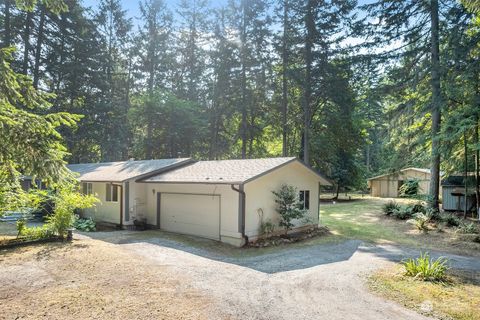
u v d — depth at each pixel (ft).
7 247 29.84
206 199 40.98
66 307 16.81
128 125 99.66
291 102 84.43
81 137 88.33
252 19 85.51
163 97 93.86
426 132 54.19
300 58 78.07
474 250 34.53
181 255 30.32
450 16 48.93
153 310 16.83
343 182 94.02
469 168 55.88
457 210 62.28
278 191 42.16
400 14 54.34
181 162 53.01
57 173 26.43
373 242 39.09
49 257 26.27
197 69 106.73
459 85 46.03
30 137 24.91
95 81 89.76
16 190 32.60
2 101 24.30
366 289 21.54
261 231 39.14
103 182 50.14
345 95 71.10
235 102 89.20
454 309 18.31
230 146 98.94
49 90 84.99
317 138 79.56
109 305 17.24
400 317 17.17
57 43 83.51
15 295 18.29
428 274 23.91
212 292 20.04
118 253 28.89
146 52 105.50
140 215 49.08
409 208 56.13
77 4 85.25
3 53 23.97
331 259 30.30
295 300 19.35
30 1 26.71
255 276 24.14
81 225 45.37
